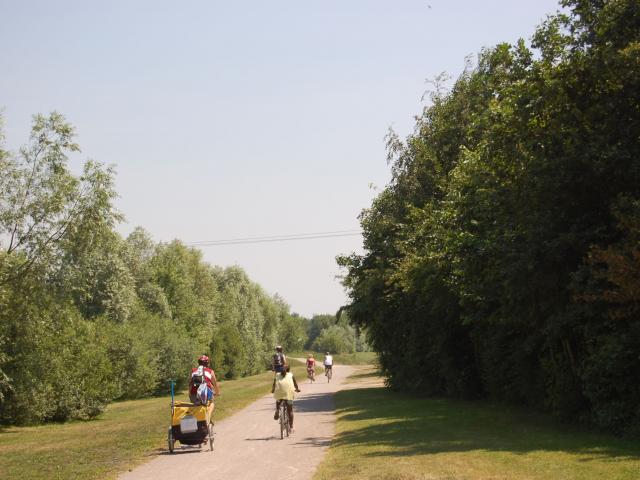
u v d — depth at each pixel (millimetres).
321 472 10547
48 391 31188
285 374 16688
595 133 14914
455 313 24891
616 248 13234
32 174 31078
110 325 48094
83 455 15055
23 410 30406
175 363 57344
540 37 15953
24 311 30672
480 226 19016
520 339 20172
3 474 12406
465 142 29328
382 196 35156
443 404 24734
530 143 15633
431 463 10664
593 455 10930
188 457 13680
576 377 16062
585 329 14734
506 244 16297
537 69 15805
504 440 13539
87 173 31688
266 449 14336
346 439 15219
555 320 15406
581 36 15781
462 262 19062
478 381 26500
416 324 30422
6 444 20766
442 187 28156
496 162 17125
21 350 30891
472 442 13383
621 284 12461
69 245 31062
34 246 30469
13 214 30312
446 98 31172
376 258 35000
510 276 15734
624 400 13680
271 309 117188
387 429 16797
